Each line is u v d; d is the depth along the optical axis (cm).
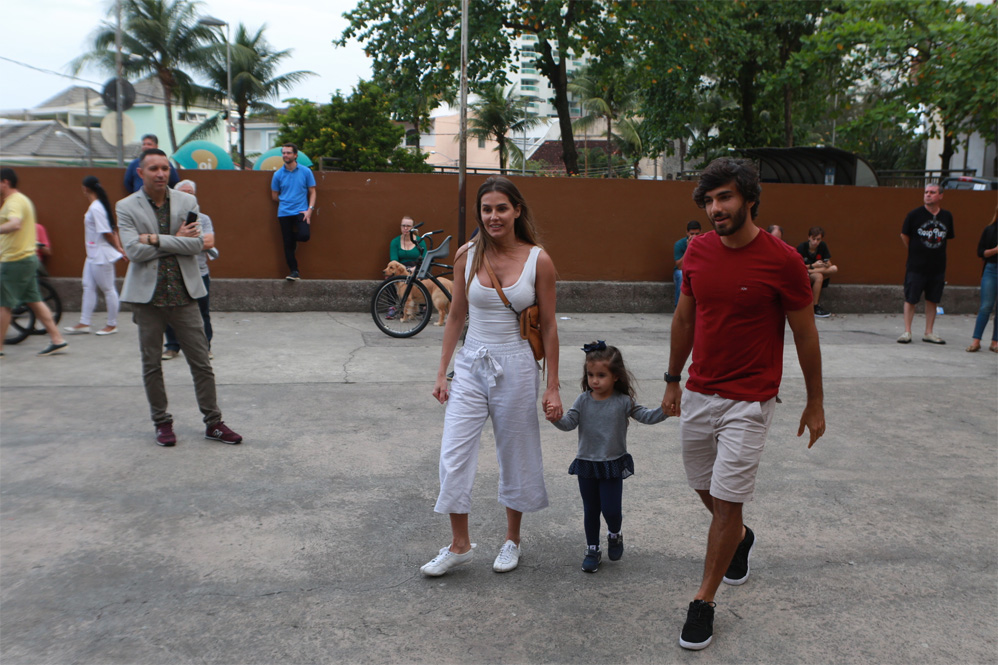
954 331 1071
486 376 348
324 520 411
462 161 1041
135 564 358
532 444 357
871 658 296
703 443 322
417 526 407
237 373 714
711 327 307
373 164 3644
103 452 501
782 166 1642
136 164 905
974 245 1266
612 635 310
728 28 2245
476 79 2156
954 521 428
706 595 304
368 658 290
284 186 1055
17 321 872
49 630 303
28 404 599
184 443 523
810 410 316
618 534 367
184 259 503
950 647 304
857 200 1234
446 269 1102
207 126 4656
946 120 1950
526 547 388
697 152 2936
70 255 1045
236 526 400
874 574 364
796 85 2423
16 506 417
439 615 321
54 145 4231
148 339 503
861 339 988
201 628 307
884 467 512
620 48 2317
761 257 295
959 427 604
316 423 574
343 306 1084
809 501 452
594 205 1156
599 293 1152
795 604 336
